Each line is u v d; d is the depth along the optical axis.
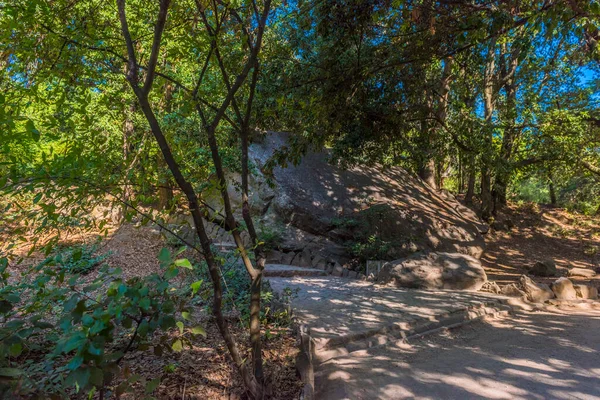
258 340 3.10
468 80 11.01
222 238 10.06
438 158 9.98
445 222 13.80
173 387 3.17
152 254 8.93
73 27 2.49
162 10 2.19
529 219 19.81
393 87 8.08
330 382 4.10
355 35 6.86
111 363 1.79
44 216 2.30
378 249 11.01
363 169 14.81
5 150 1.91
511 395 3.96
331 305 6.69
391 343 5.39
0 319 3.43
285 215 11.30
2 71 2.37
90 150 2.34
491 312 7.22
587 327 6.59
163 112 9.07
